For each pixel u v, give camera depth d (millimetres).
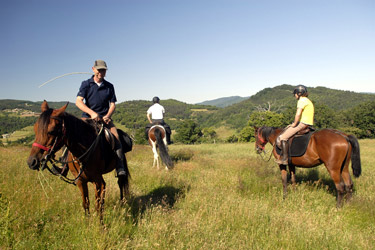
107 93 4465
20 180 5809
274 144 6586
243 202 5199
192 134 79062
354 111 62875
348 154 5254
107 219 3988
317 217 4762
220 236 3797
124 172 4270
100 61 4254
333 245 3682
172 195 6223
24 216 3734
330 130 5594
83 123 3729
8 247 3059
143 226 3992
